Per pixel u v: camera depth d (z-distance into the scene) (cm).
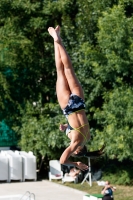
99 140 2908
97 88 3014
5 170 3288
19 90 3547
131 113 2673
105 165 3278
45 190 2958
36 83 3569
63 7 3344
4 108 3500
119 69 2767
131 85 2884
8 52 3306
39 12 3419
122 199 2586
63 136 3097
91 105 3128
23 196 2367
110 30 2752
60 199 2644
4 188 3039
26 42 3297
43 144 3228
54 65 3488
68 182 3209
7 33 3322
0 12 3391
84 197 2373
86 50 2858
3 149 3900
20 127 3478
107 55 2753
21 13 3409
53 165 3344
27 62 3447
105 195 2305
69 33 3238
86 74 3108
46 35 3447
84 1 3156
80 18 3153
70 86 1094
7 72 3509
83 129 1063
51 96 3559
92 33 3125
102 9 3080
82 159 3297
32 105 3466
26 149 3381
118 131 2725
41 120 3275
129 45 2741
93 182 3152
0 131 3866
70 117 1075
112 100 2791
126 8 3008
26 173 3338
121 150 2744
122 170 3041
